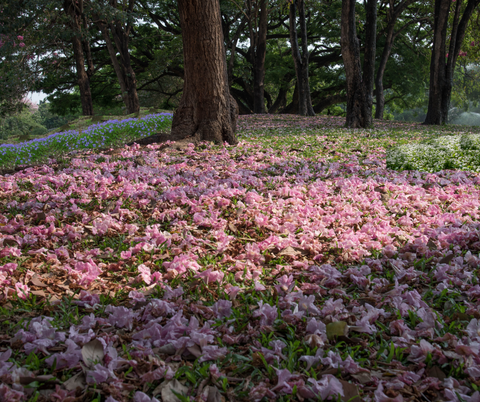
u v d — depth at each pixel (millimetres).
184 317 2422
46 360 2008
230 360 2090
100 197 5078
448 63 20609
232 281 2965
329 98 36031
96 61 31641
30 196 5289
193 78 8734
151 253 3455
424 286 2980
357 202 4910
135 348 2143
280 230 4016
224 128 9055
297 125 16844
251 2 23703
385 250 3457
